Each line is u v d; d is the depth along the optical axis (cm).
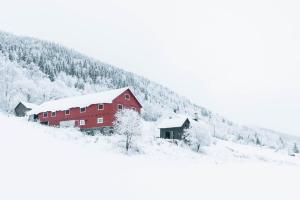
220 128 17525
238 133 17912
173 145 5541
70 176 1521
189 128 6194
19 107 9425
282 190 1327
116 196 1147
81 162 2128
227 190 1312
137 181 1503
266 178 1719
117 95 5872
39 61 18412
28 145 2272
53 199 1072
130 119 4425
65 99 6900
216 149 6700
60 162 1933
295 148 14500
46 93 11819
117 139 4662
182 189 1320
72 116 6309
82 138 4419
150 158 4125
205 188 1352
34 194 1121
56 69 18038
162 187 1352
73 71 19375
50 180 1377
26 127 3475
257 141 15788
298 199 1152
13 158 1756
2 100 10625
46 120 6694
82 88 16738
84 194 1159
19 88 11319
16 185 1227
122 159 3067
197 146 5938
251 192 1274
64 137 4116
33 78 13475
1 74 11319
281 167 2523
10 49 18900
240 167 2464
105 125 5816
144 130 7144
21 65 15750
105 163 2325
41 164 1742
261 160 6819
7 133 2581
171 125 6812
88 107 6103
